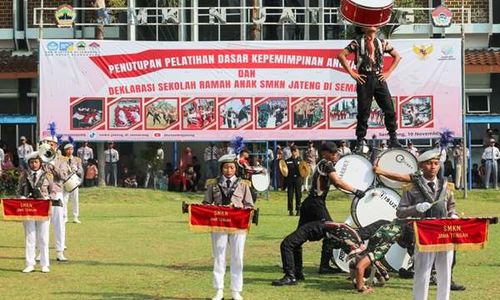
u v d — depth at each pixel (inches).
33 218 786.2
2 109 1855.3
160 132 1632.6
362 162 773.3
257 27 1701.5
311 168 1567.4
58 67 1621.6
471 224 593.3
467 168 1692.9
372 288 707.4
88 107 1624.0
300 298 670.5
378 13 834.8
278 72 1625.2
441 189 613.3
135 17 1716.3
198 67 1628.9
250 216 654.5
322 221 730.2
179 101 1630.2
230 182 671.1
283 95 1627.7
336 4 1786.4
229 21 1785.2
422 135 1619.1
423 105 1616.6
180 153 1835.6
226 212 651.5
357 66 848.3
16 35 1849.2
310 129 1628.9
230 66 1626.5
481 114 1775.3
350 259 709.3
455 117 1616.6
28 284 737.0
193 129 1632.6
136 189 1605.6
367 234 721.6
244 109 1628.9
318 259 871.1
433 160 614.9
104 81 1625.2
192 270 805.9
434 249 590.9
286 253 728.3
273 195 1606.8
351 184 770.2
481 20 1830.7
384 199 763.4
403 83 1615.4
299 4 1792.6
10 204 785.6
